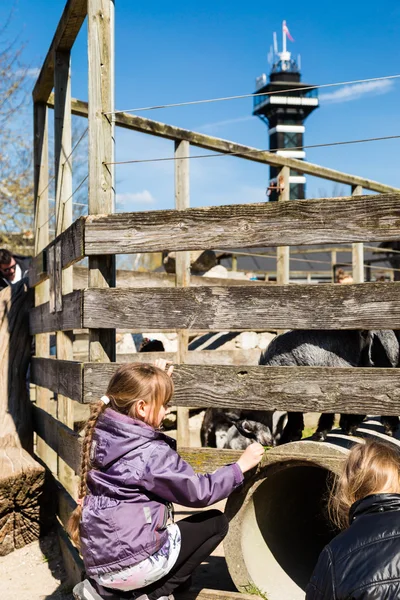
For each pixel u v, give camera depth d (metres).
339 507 2.49
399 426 3.81
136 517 2.77
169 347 8.45
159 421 2.96
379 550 2.12
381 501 2.27
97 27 4.04
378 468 2.36
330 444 3.09
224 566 4.00
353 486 2.38
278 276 7.99
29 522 5.18
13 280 7.55
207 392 3.54
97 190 3.97
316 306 3.34
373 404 3.19
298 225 3.40
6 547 5.04
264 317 3.45
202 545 3.00
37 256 6.02
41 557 4.93
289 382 3.37
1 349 6.32
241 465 3.03
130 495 2.79
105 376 3.75
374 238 3.25
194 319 3.60
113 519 2.76
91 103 4.02
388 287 3.19
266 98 84.62
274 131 84.19
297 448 3.09
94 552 2.80
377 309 3.21
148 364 3.03
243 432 4.18
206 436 6.12
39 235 6.52
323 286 3.33
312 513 3.95
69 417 5.37
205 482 2.86
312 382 3.32
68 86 5.56
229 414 5.72
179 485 2.79
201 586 3.61
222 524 3.08
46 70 5.90
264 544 3.45
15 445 6.01
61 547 4.89
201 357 7.29
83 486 2.92
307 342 3.56
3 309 6.46
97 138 3.99
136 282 7.55
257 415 4.16
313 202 3.37
